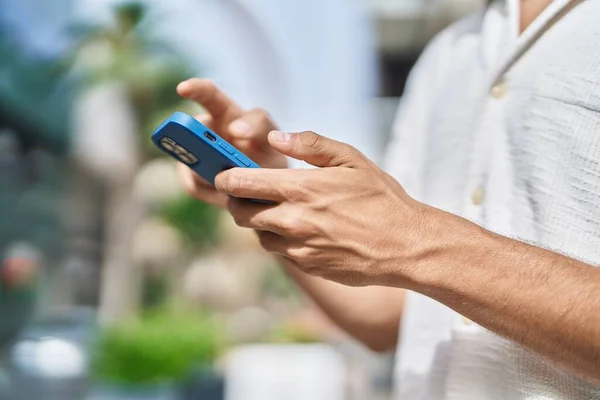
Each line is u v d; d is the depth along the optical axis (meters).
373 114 12.40
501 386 1.31
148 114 18.70
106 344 6.16
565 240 1.24
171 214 19.38
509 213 1.33
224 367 6.84
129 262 19.45
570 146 1.25
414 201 1.19
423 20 11.41
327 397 6.75
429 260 1.14
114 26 18.59
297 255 1.19
